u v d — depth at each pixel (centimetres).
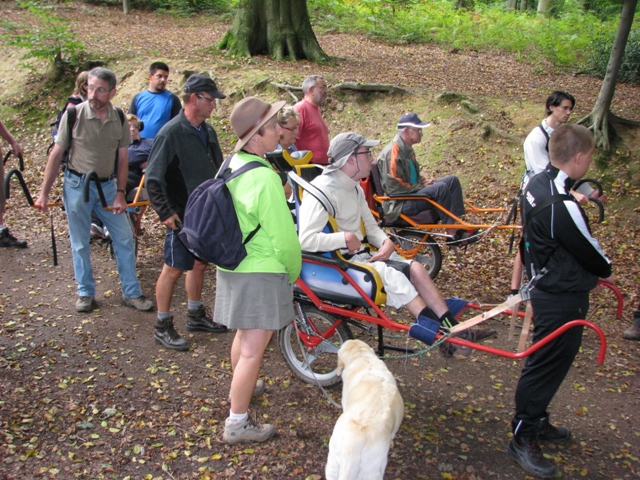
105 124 477
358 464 268
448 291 599
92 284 514
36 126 1105
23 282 566
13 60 1283
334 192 379
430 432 371
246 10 1266
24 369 412
